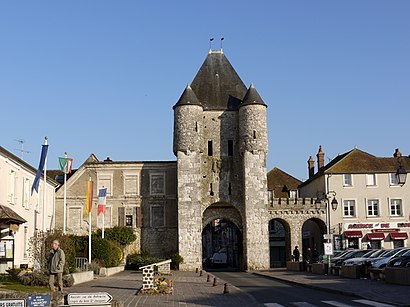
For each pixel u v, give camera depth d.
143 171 55.66
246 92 56.25
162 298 20.91
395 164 55.75
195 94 56.47
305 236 66.31
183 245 51.94
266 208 52.94
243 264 53.75
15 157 36.09
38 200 44.12
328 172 55.25
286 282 30.83
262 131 53.56
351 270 29.83
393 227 54.47
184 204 52.56
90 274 32.44
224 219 60.19
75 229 54.56
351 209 54.91
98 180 55.50
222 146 55.19
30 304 12.27
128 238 53.03
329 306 17.28
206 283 30.12
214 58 58.78
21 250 38.09
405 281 23.64
